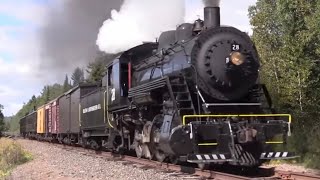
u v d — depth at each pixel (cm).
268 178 1001
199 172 1105
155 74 1390
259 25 1722
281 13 1543
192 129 1047
